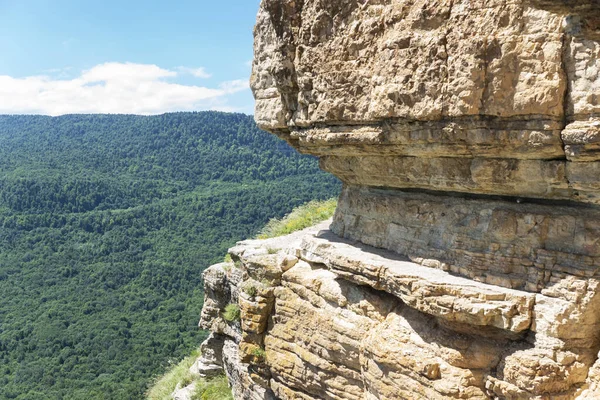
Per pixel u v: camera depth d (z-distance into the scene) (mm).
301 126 11023
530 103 7035
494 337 8289
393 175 10070
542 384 7473
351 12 9219
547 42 6875
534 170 7730
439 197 9742
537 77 6969
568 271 7570
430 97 7910
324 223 16594
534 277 7910
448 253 9109
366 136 9297
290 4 10188
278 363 12406
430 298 8484
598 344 7613
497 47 7191
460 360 8352
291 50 10500
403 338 9117
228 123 177875
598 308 7512
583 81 6719
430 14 7824
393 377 9078
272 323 12789
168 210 114625
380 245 10781
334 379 11070
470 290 8125
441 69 7727
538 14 6891
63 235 106062
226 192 120562
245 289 13242
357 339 10289
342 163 11242
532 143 7227
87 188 130250
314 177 128125
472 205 9070
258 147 163250
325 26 9680
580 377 7492
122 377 49906
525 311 7750
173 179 148625
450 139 8055
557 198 7934
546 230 7996
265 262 12953
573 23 6609
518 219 8273
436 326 8914
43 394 47094
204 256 89250
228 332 17094
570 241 7734
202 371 19250
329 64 9672
